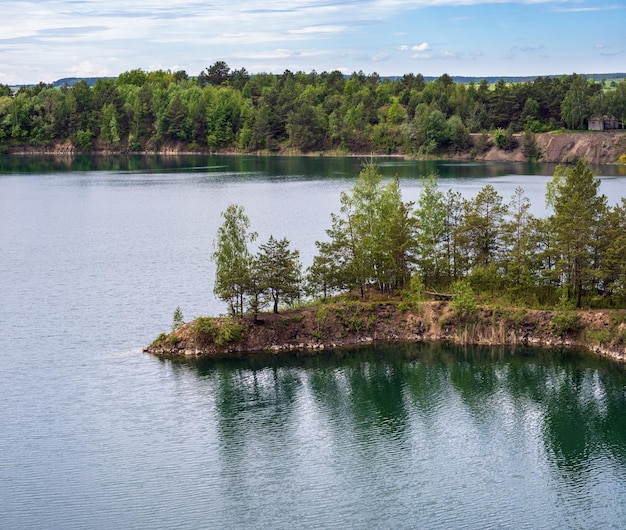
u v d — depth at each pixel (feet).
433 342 329.31
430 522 206.18
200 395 285.02
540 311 329.31
